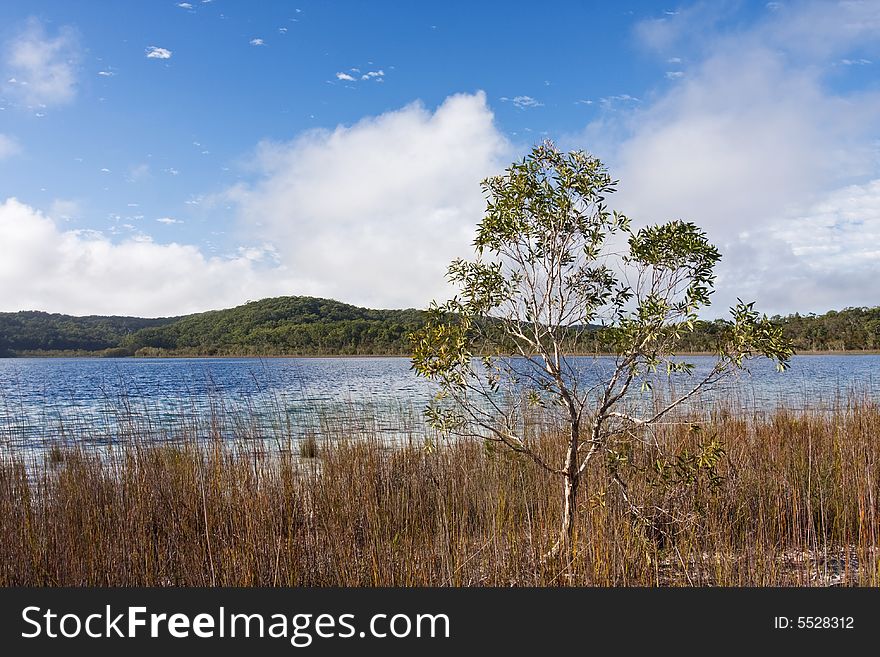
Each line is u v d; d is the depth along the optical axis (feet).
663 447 24.36
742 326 16.88
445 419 19.35
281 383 110.42
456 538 21.09
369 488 23.35
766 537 22.27
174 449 27.02
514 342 19.60
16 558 19.86
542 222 18.66
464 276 19.15
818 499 24.81
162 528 21.98
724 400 36.11
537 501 23.48
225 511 22.26
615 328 18.16
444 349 18.17
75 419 47.91
